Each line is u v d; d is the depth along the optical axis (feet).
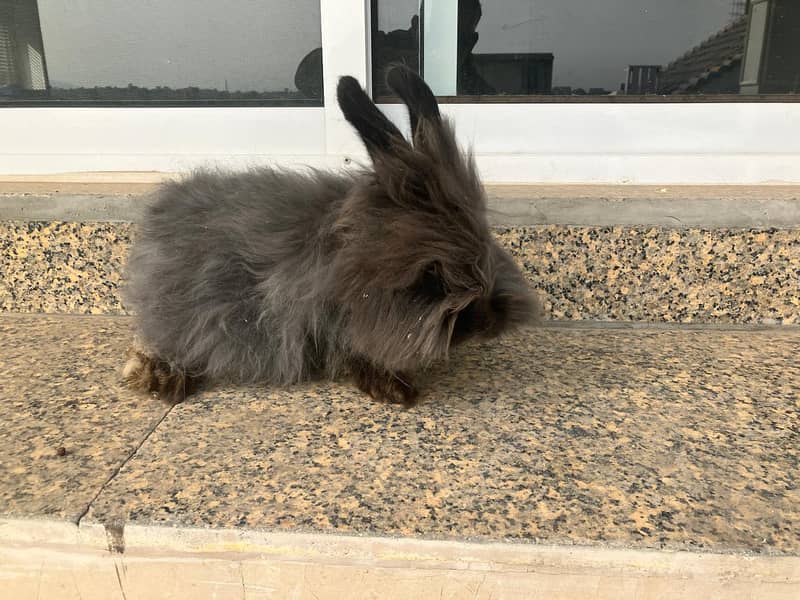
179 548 0.99
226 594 1.02
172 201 1.45
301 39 2.11
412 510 1.01
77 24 2.14
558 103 2.05
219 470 1.12
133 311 1.51
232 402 1.39
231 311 1.36
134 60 2.17
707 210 1.71
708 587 0.94
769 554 0.92
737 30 2.08
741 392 1.40
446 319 1.18
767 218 1.70
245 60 2.15
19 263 1.88
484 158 2.08
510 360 1.59
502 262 1.30
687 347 1.66
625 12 2.08
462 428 1.27
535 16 2.10
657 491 1.06
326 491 1.06
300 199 1.36
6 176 2.19
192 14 2.12
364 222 1.19
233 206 1.38
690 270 1.75
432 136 1.23
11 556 1.02
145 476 1.10
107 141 2.16
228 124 2.13
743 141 2.02
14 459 1.15
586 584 0.96
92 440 1.22
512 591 0.97
